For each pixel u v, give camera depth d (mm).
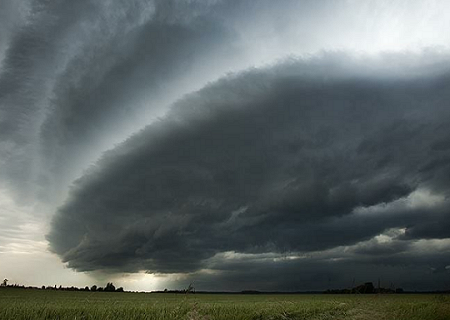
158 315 19719
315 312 27594
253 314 22906
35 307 20344
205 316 20875
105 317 18156
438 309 28562
